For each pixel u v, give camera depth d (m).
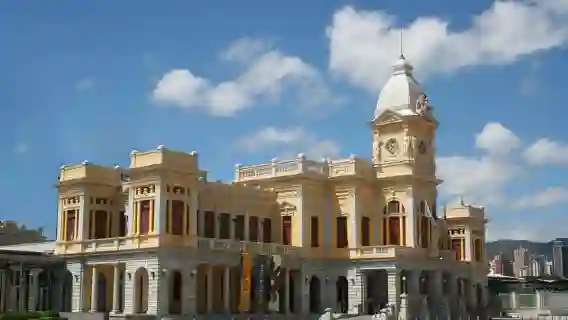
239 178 103.31
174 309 83.06
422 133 102.12
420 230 98.75
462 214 119.81
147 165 82.69
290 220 98.06
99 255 86.75
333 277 97.81
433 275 100.50
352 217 97.50
